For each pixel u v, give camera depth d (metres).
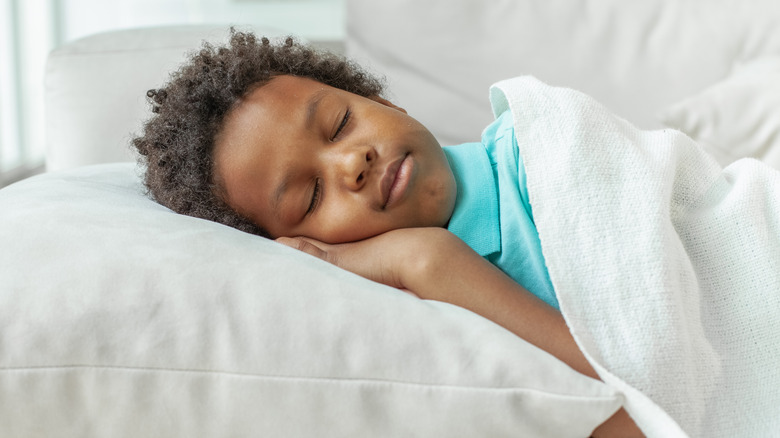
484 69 1.68
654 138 0.87
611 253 0.72
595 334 0.69
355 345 0.63
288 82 0.94
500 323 0.73
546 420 0.61
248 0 2.85
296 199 0.89
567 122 0.81
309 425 0.62
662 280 0.69
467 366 0.62
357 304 0.65
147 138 1.00
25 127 2.36
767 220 0.84
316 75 1.08
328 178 0.88
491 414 0.61
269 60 1.03
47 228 0.70
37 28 2.47
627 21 1.65
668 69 1.62
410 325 0.64
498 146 0.94
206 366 0.62
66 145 1.48
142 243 0.68
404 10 1.70
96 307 0.63
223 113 0.93
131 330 0.62
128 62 1.49
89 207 0.76
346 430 0.62
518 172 0.89
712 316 0.79
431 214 0.87
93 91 1.48
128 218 0.73
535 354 0.63
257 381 0.62
